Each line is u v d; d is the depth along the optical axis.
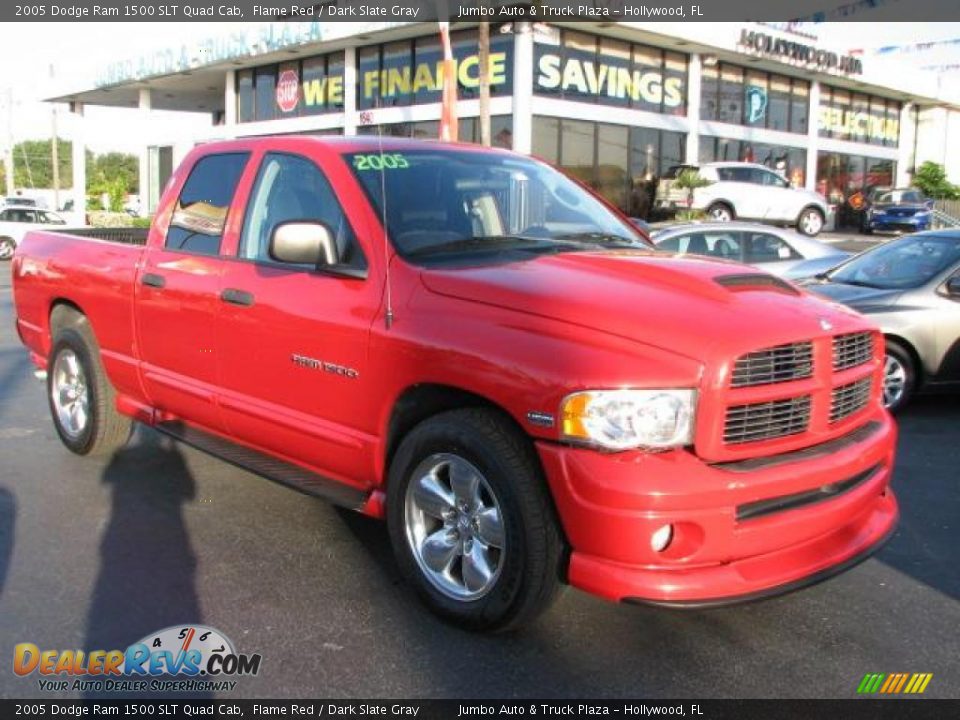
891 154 36.84
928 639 3.66
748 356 3.25
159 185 43.16
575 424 3.16
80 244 6.04
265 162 4.75
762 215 24.48
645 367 3.15
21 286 6.59
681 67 27.39
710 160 28.97
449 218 4.27
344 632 3.66
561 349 3.26
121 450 6.34
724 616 3.84
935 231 8.32
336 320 4.00
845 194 34.88
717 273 3.79
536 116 23.83
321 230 4.06
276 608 3.87
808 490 3.36
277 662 3.43
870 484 3.66
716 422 3.18
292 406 4.30
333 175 4.33
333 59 28.08
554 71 23.97
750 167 24.52
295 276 4.30
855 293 7.79
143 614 3.81
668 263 3.92
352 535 4.72
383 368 3.79
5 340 11.80
